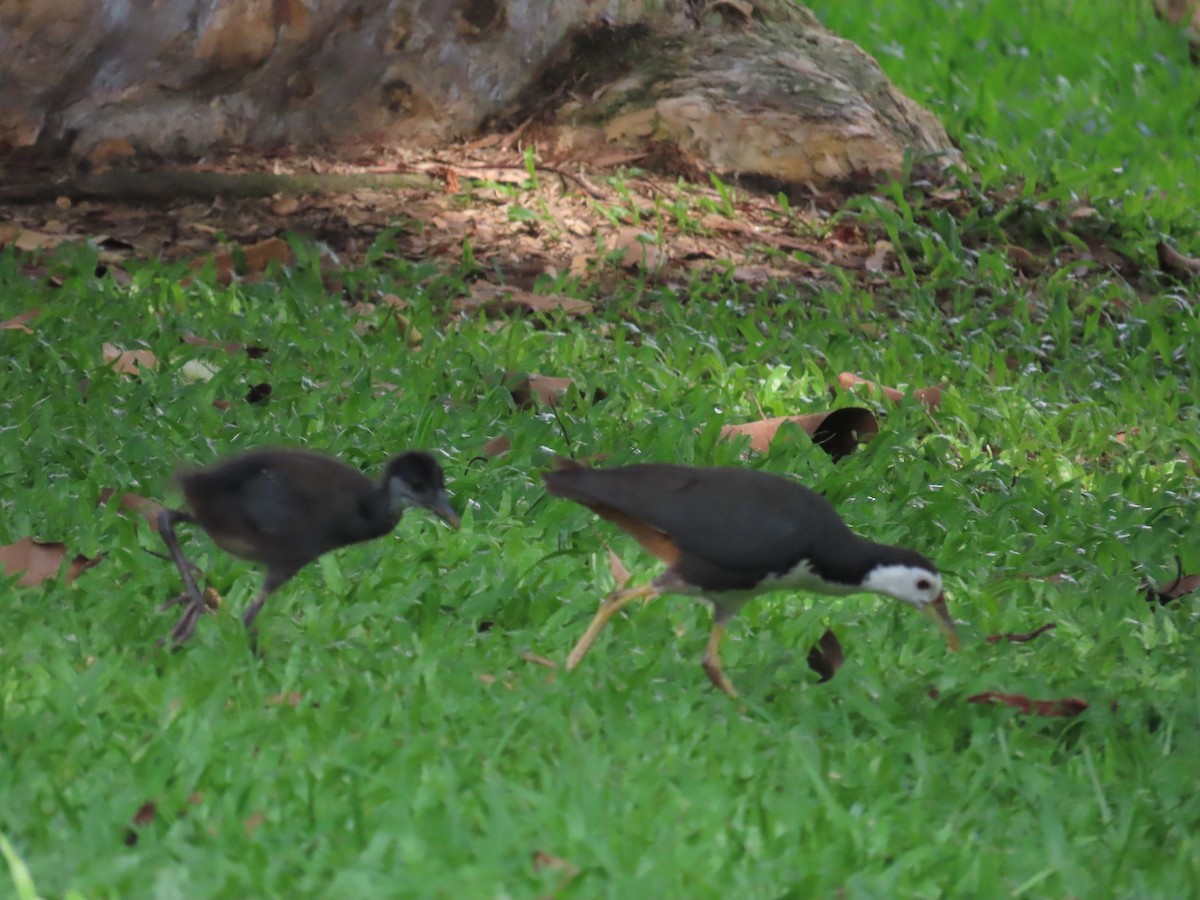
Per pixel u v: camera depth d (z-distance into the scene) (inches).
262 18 755.4
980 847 285.3
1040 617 411.5
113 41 742.5
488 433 493.7
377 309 607.2
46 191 706.8
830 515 350.0
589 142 787.4
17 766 285.3
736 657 372.2
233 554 353.4
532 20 800.3
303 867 259.1
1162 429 589.6
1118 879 279.9
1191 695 368.5
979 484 510.0
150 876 253.0
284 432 473.7
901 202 761.6
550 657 361.7
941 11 1216.8
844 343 634.2
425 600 378.6
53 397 489.1
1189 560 458.0
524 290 665.6
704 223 738.2
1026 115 1035.9
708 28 840.3
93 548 392.8
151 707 312.5
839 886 268.1
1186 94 1124.5
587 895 256.7
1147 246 789.2
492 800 272.8
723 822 281.4
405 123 785.6
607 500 344.8
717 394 548.1
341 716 312.5
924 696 354.9
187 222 694.5
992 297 717.9
